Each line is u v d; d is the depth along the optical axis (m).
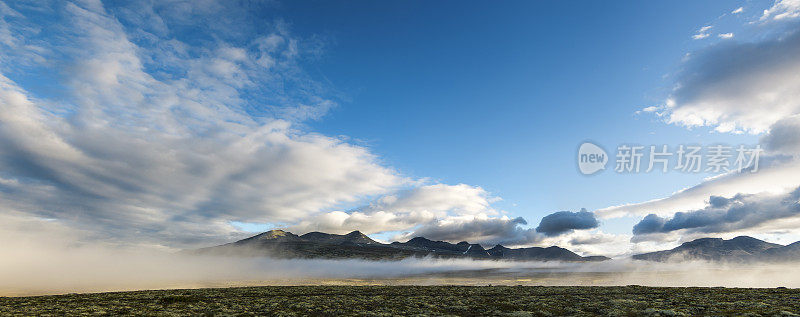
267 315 29.50
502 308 32.69
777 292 39.81
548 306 33.22
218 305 35.09
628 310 29.77
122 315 28.66
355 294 44.59
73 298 40.72
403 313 30.23
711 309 28.84
